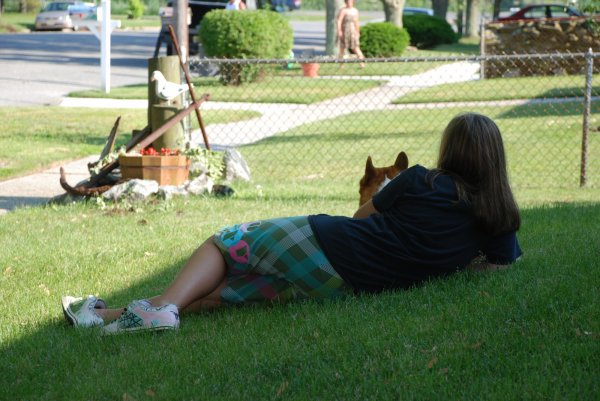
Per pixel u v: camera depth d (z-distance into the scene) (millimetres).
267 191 11000
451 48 44031
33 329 5277
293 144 16094
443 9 54031
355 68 31781
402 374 4059
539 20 28266
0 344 5020
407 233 5066
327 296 5191
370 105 22062
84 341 4875
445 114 19766
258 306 5293
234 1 30203
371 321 4824
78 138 16406
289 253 5051
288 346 4562
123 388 4168
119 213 9492
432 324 4730
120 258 7348
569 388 3801
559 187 11727
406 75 29609
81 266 7090
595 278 5473
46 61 34031
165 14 28922
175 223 8867
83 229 8664
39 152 14570
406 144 15711
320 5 92312
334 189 11227
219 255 5113
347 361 4297
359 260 5059
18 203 10516
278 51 26844
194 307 5402
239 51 25969
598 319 4637
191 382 4203
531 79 26875
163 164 10211
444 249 5113
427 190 5082
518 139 15859
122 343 4820
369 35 35156
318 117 20078
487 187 5113
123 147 10508
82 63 33812
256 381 4148
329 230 5062
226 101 22406
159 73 11055
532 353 4262
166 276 6703
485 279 5469
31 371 4531
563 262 6055
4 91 24438
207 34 26438
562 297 5043
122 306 5867
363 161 14016
